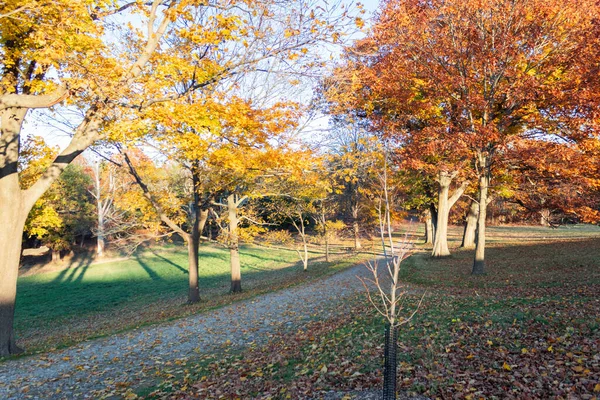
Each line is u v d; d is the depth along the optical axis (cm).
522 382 507
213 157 1034
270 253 4062
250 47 888
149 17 820
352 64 1013
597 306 788
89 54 730
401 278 1755
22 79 1020
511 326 729
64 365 887
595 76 1192
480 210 1593
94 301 2364
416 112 1670
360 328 857
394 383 444
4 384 773
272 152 1059
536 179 1700
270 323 1128
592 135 1344
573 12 1219
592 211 1602
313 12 810
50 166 1003
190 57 911
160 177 1789
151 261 3819
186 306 1739
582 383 475
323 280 1997
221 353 869
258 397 590
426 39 1484
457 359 611
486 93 1451
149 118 816
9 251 1014
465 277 1577
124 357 916
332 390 568
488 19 1370
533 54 1364
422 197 2802
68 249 4062
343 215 3756
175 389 671
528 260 1847
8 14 625
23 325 1870
